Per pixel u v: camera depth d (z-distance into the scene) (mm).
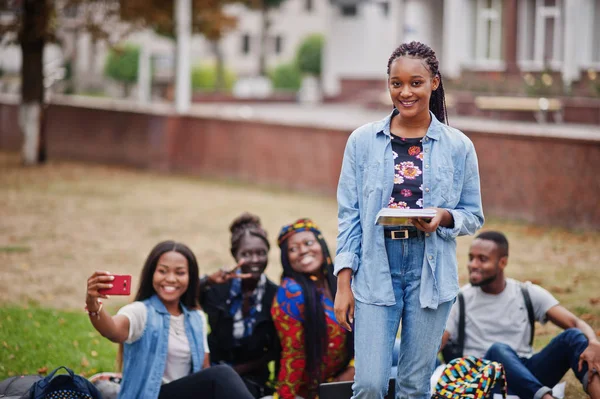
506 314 5887
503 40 28672
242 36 57938
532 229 11797
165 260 5289
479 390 5020
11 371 6406
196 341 5391
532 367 5520
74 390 4984
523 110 23953
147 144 18766
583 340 5293
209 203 14375
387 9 37594
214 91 42969
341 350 5586
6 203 13984
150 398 5098
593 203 11734
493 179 12766
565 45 25812
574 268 9422
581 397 5895
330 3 39219
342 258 4227
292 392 5477
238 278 5863
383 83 37094
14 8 17734
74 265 9906
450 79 28141
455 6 29375
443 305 4164
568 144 11922
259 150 16719
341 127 15156
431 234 4117
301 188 15938
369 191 4184
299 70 48688
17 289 8812
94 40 18547
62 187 15906
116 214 13203
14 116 21984
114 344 7098
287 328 5477
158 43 48250
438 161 4156
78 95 37375
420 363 4227
